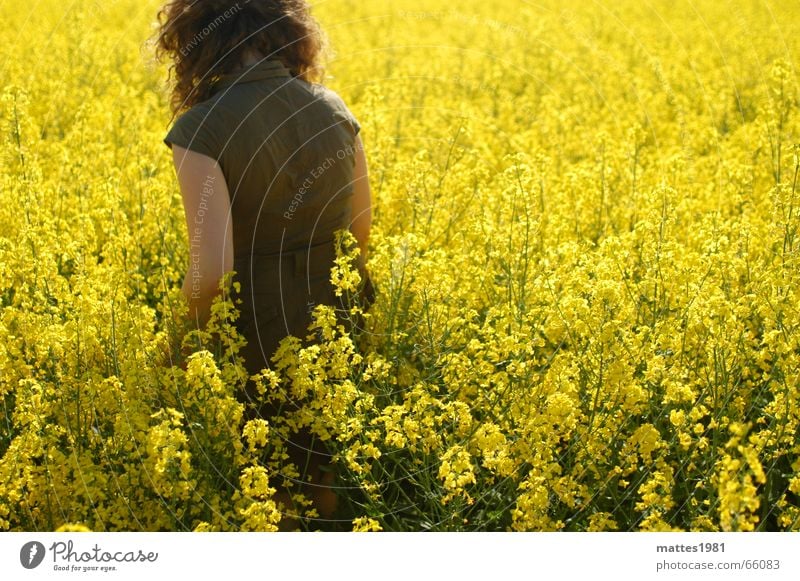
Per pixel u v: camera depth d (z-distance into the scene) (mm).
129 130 9094
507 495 4316
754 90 12117
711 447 4316
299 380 4324
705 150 9812
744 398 4855
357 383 4738
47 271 5227
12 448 4051
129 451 4227
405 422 4211
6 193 6359
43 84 10547
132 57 13742
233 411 4160
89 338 4676
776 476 4574
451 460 4043
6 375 4590
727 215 7312
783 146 7973
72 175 7520
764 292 4871
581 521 4293
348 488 4582
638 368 4965
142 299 5922
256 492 3795
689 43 17016
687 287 5094
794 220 5637
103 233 6848
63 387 4535
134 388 4473
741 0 21219
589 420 4410
